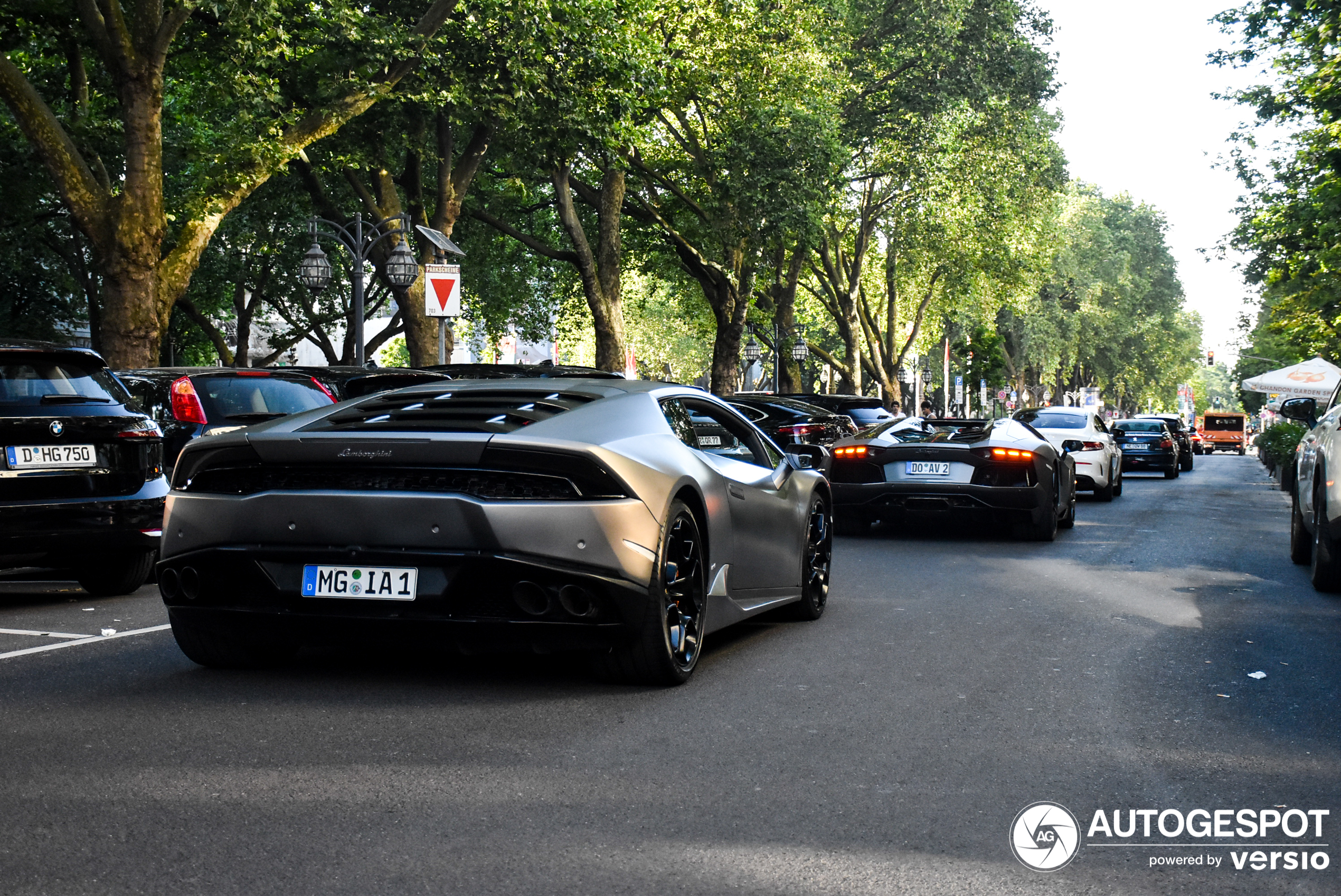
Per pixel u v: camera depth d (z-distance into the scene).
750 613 6.54
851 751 4.46
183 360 44.47
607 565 5.09
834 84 32.50
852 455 12.83
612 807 3.76
